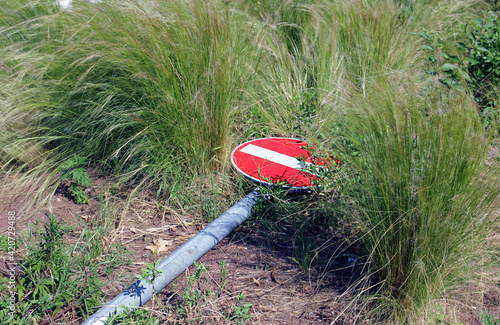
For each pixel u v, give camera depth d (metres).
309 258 2.84
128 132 3.86
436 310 2.25
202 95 3.54
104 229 3.02
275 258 2.86
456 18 6.58
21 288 2.19
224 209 3.36
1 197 3.42
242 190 3.57
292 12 5.85
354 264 2.70
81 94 3.89
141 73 3.49
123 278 2.59
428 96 2.62
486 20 4.90
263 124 4.38
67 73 3.83
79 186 3.46
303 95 4.41
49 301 2.22
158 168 3.58
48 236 2.43
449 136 2.23
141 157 3.72
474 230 2.27
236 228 3.19
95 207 3.35
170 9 3.88
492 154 2.74
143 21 3.64
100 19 3.89
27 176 3.60
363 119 2.57
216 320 2.29
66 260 2.48
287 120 4.35
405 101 2.49
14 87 3.94
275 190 3.27
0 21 4.46
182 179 3.60
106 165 3.86
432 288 2.26
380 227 2.40
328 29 5.27
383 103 2.53
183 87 3.60
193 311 2.31
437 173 2.18
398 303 2.30
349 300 2.44
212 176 3.64
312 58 5.01
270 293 2.53
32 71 3.96
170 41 3.60
